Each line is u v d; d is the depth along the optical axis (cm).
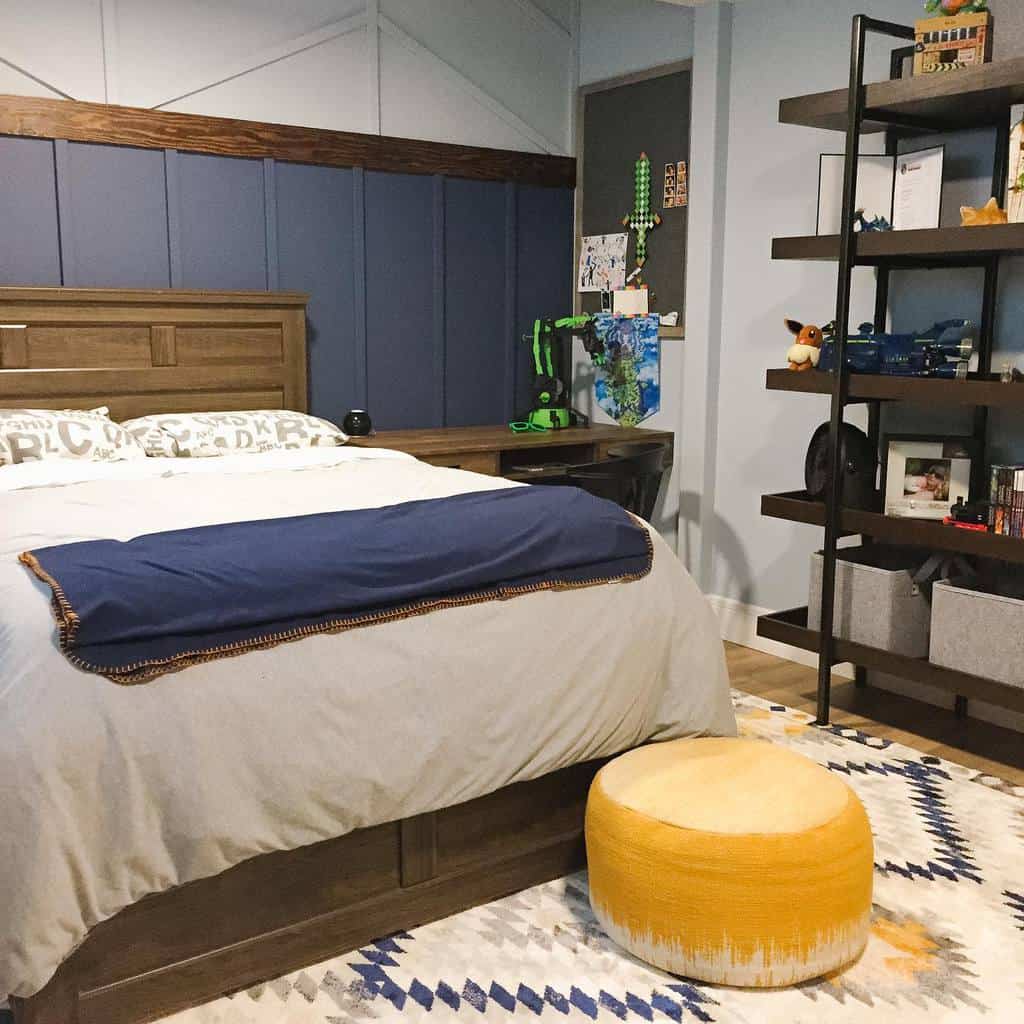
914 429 346
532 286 467
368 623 201
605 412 468
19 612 176
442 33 429
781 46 377
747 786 209
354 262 416
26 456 308
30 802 161
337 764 191
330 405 420
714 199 401
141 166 367
